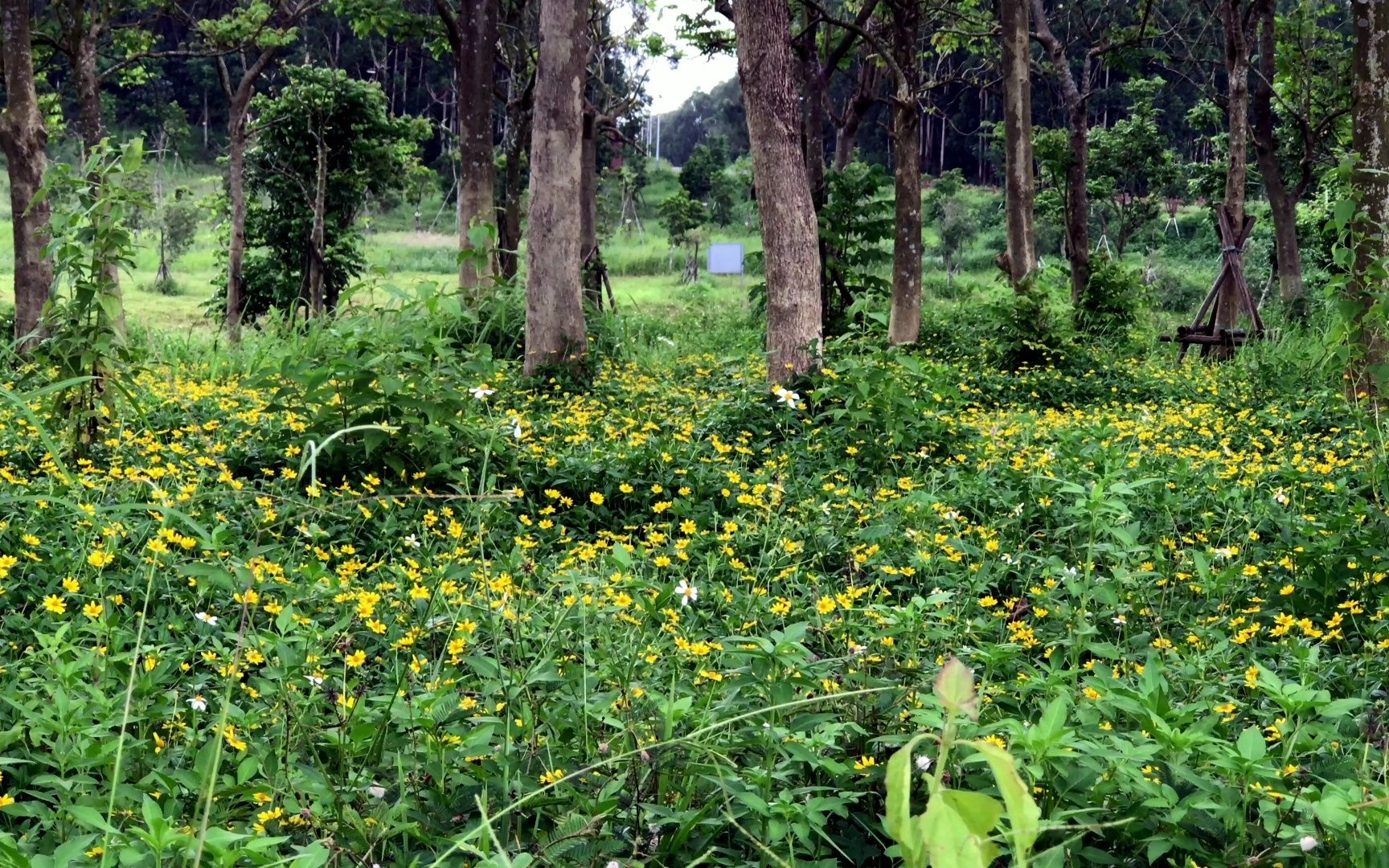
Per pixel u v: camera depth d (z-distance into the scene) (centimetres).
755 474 657
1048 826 184
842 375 820
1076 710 280
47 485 532
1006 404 1209
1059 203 3816
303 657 304
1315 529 477
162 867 211
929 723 250
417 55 7262
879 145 7044
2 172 7312
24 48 1430
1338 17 2642
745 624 376
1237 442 830
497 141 5956
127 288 4272
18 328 1456
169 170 6888
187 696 323
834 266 1886
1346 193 844
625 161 7606
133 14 4669
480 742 260
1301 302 2080
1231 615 429
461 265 1741
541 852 225
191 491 477
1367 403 696
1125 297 1922
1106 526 397
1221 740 249
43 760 254
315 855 199
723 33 2148
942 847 97
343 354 668
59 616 374
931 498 537
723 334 2095
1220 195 3597
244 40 2145
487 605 350
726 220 7325
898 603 443
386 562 506
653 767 245
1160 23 2830
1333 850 213
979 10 2450
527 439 742
